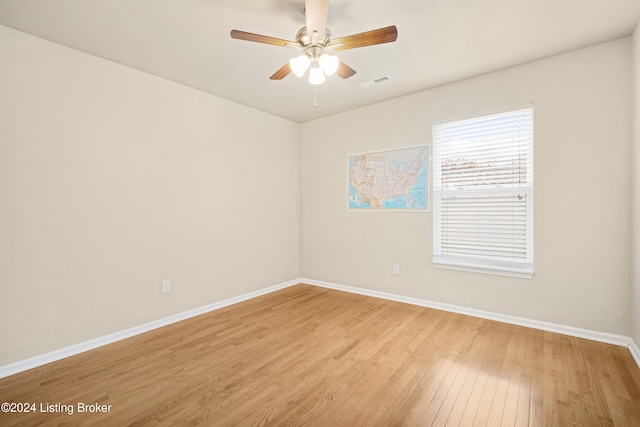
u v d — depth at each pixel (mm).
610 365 2092
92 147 2457
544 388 1855
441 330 2721
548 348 2354
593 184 2451
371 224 3764
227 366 2139
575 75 2494
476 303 3037
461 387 1878
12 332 2084
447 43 2340
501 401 1743
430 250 3316
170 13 1942
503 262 2891
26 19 1985
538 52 2504
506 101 2797
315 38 1811
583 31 2207
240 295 3631
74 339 2357
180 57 2516
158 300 2879
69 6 1854
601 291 2438
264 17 1998
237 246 3604
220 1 1835
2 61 2051
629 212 2322
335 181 4098
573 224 2535
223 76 2883
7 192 2068
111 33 2158
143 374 2043
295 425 1566
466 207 3096
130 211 2686
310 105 3719
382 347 2412
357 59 2576
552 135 2600
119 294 2615
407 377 1991
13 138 2090
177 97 3020
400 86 3170
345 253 4020
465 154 3088
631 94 2289
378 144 3664
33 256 2174
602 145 2410
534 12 1969
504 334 2617
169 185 2961
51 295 2254
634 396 1760
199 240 3217
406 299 3506
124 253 2648
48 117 2236
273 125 4059
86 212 2426
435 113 3223
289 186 4305
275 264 4090
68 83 2332
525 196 2771
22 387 1900
